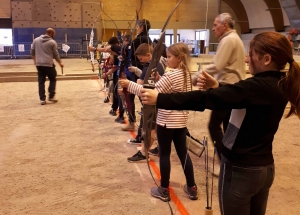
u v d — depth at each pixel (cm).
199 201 284
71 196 293
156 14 1888
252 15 1994
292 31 1633
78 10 1806
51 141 444
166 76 253
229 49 292
